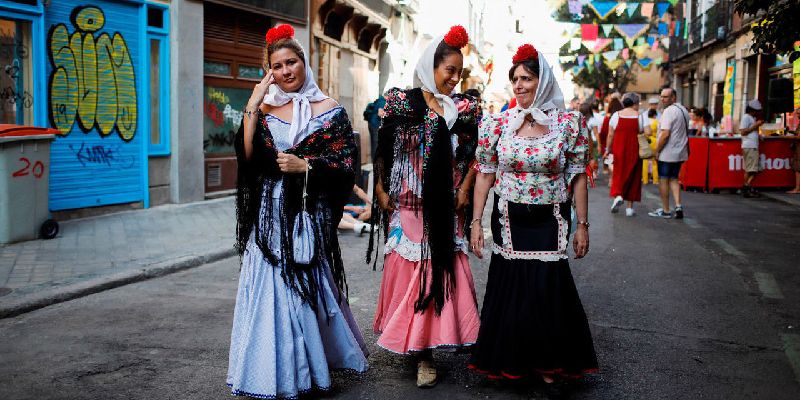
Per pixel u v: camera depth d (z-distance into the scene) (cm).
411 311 387
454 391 382
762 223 1012
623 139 1061
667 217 1065
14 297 541
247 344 344
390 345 386
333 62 1834
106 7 969
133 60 1021
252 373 343
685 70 3375
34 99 866
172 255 712
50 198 896
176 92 1095
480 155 386
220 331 486
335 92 1866
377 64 2256
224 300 569
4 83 830
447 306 384
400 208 403
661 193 1066
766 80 2097
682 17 3325
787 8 841
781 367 420
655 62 3772
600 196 1377
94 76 955
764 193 1431
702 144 1498
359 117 2094
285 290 355
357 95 2066
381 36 2223
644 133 1080
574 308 372
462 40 392
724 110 2553
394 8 2384
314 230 366
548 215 376
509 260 376
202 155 1154
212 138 1220
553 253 371
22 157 747
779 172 1479
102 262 673
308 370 352
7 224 739
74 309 540
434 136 388
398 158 398
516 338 364
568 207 381
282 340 348
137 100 1034
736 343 465
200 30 1137
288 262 355
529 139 373
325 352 371
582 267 696
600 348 454
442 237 384
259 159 365
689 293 595
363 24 2023
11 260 670
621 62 3134
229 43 1251
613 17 2600
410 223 398
